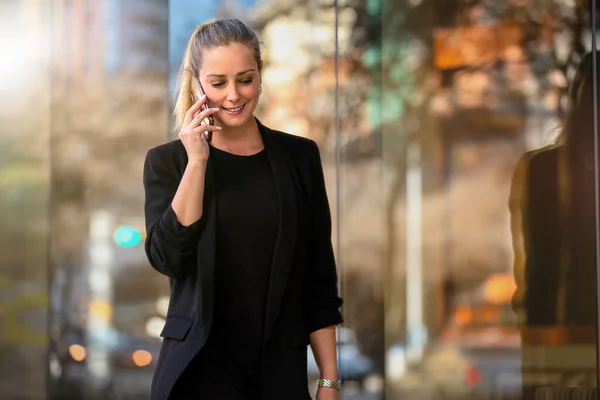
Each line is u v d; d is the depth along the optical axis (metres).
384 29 7.46
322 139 7.39
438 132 7.62
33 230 7.03
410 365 7.53
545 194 7.52
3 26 7.03
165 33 7.11
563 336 7.45
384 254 7.51
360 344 7.48
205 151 3.28
